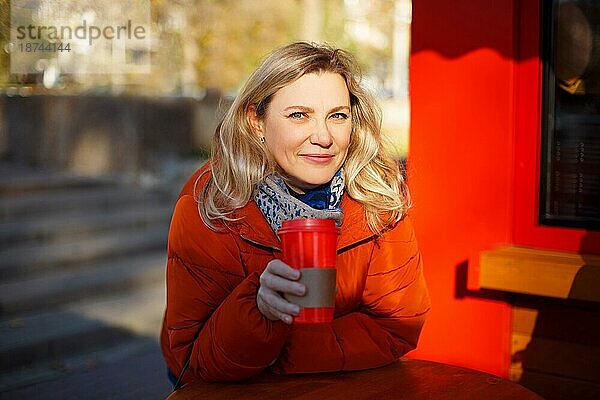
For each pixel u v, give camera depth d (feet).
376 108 6.98
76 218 33.24
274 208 6.51
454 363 9.79
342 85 6.50
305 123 6.37
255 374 6.41
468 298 9.67
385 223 6.86
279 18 47.14
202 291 6.59
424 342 9.95
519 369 9.44
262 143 6.64
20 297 23.48
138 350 19.38
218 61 47.01
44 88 41.09
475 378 6.59
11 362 18.31
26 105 41.37
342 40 47.19
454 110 9.64
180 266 6.66
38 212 33.47
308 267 5.44
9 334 20.31
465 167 9.62
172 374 7.78
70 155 42.55
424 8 9.74
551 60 9.21
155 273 27.17
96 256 28.58
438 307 9.84
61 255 28.17
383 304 6.93
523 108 9.37
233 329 6.05
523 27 9.32
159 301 23.98
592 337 8.96
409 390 6.32
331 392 6.28
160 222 34.19
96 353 19.12
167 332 7.50
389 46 49.57
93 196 37.22
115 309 22.93
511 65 9.32
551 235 9.27
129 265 27.96
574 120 9.12
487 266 8.99
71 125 42.45
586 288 8.41
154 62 44.70
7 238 29.35
